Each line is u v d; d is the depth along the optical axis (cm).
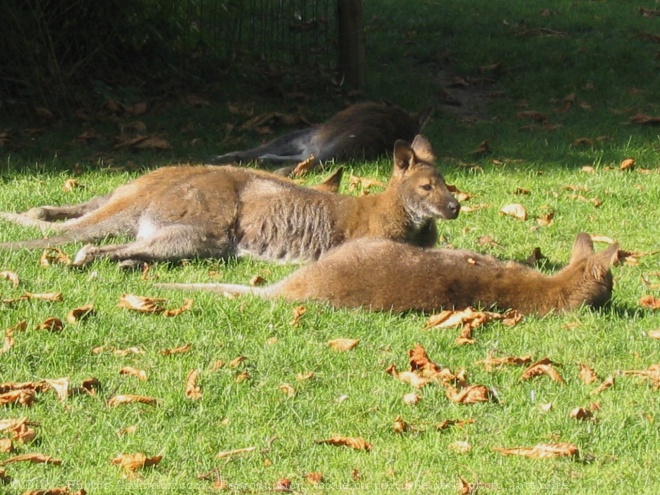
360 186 1526
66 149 1655
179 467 816
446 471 823
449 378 949
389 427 882
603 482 813
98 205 1345
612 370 990
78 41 1856
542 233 1378
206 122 1814
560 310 1095
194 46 2006
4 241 1241
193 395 911
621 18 2578
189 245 1230
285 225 1256
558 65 2200
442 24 2444
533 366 974
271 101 1944
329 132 1684
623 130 1838
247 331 1033
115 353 975
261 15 2097
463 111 1967
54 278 1131
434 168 1278
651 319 1098
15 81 1758
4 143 1650
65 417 870
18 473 791
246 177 1295
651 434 882
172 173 1298
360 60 2014
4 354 952
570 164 1653
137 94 1884
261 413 893
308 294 1091
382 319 1063
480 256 1130
